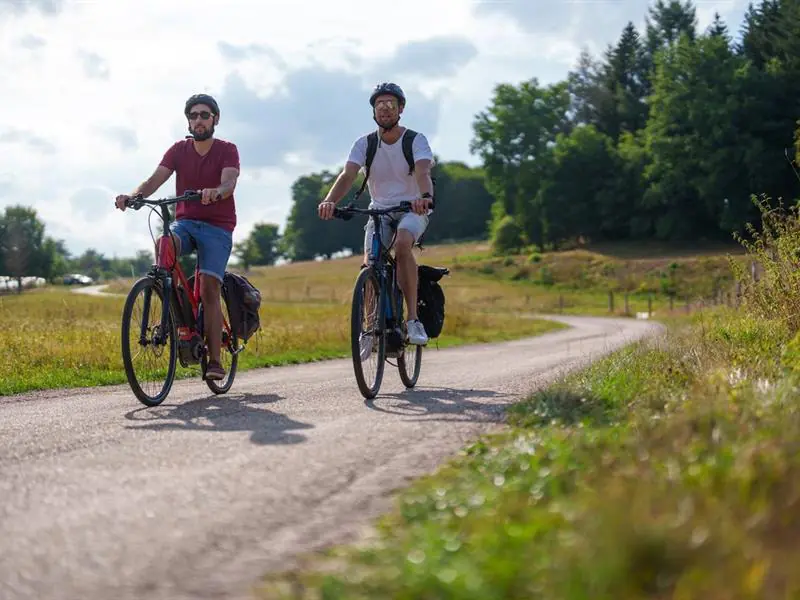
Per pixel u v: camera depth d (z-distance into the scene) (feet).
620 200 514.68
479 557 12.76
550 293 439.63
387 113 36.35
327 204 36.17
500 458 20.27
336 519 17.07
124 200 34.86
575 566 11.55
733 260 51.90
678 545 11.76
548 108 538.47
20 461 22.75
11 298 235.20
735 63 452.35
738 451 17.03
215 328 36.60
